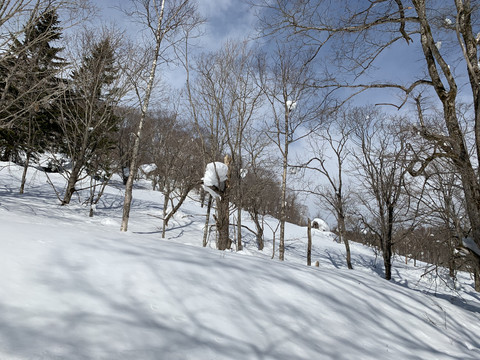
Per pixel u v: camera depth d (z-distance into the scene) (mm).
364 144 16234
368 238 25359
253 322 3053
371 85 7461
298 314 3564
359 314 4160
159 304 2838
